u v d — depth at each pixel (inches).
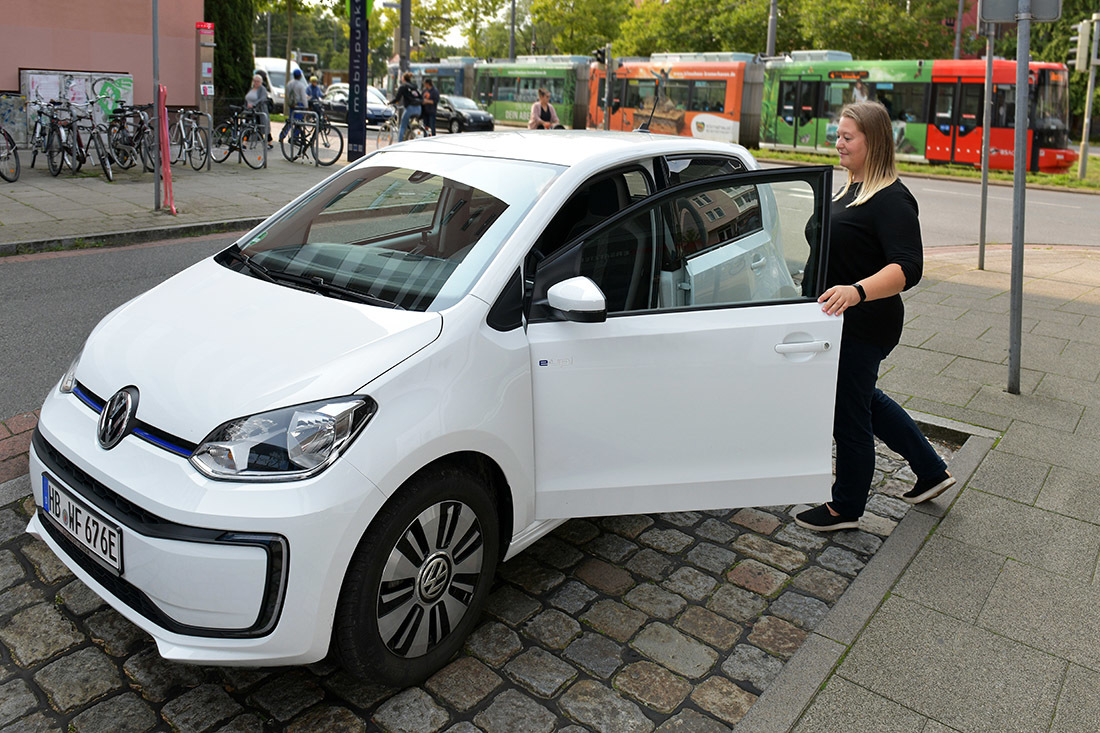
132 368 110.3
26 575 133.1
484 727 107.0
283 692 111.8
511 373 115.5
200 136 610.9
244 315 117.6
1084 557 146.9
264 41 3890.3
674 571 143.3
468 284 118.0
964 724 108.0
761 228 135.1
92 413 110.1
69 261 343.6
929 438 202.1
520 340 117.3
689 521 159.9
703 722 109.2
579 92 1395.2
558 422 121.3
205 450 97.2
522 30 3427.7
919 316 297.6
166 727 105.2
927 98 959.6
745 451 130.3
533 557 146.1
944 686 114.7
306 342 108.9
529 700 112.0
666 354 123.3
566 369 119.8
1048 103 896.3
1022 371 240.1
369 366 103.7
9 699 108.4
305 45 3939.5
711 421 127.6
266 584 95.0
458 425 107.2
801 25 1346.0
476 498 113.4
